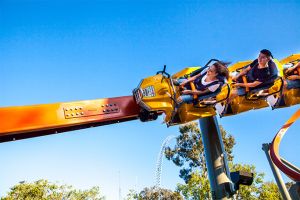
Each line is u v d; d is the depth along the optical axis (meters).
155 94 7.61
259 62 8.66
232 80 8.82
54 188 47.50
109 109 7.26
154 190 48.06
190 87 8.06
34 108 6.29
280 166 6.56
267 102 9.41
